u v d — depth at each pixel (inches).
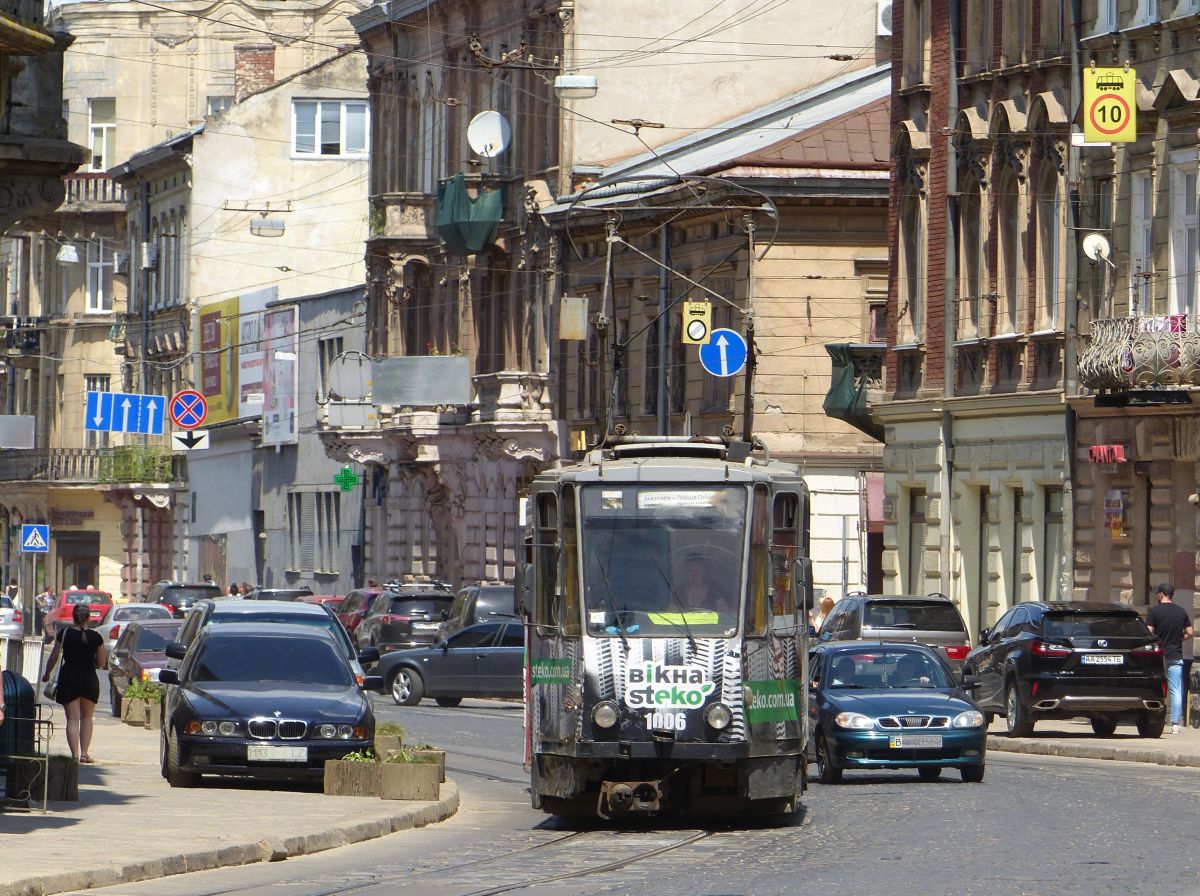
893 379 6008.9
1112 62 5078.7
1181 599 4847.4
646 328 6609.3
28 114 2586.1
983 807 2866.6
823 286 6540.4
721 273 6697.8
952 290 5718.5
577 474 2780.5
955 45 5713.6
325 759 3068.4
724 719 2672.2
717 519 2760.8
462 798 3193.9
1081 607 4274.1
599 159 7573.8
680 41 7618.1
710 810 2815.0
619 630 2704.2
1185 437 4822.8
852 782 3447.3
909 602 4781.0
